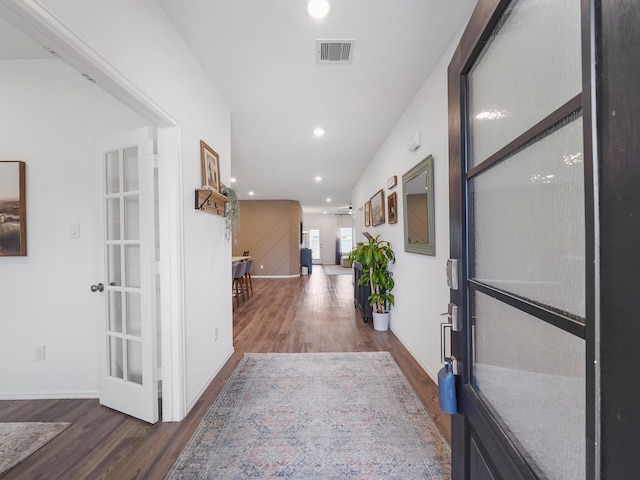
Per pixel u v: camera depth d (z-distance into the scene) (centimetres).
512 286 79
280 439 173
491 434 82
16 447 168
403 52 211
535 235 69
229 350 295
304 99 279
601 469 44
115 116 223
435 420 189
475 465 94
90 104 224
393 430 180
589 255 47
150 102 161
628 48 38
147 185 190
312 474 147
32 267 223
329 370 263
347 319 440
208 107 242
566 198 58
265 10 172
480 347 97
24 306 224
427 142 245
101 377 213
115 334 207
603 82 43
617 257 41
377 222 436
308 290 704
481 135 95
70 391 224
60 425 188
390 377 249
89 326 223
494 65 87
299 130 356
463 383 102
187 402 202
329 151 440
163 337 193
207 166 235
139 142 193
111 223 213
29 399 222
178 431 181
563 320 57
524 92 73
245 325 411
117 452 164
